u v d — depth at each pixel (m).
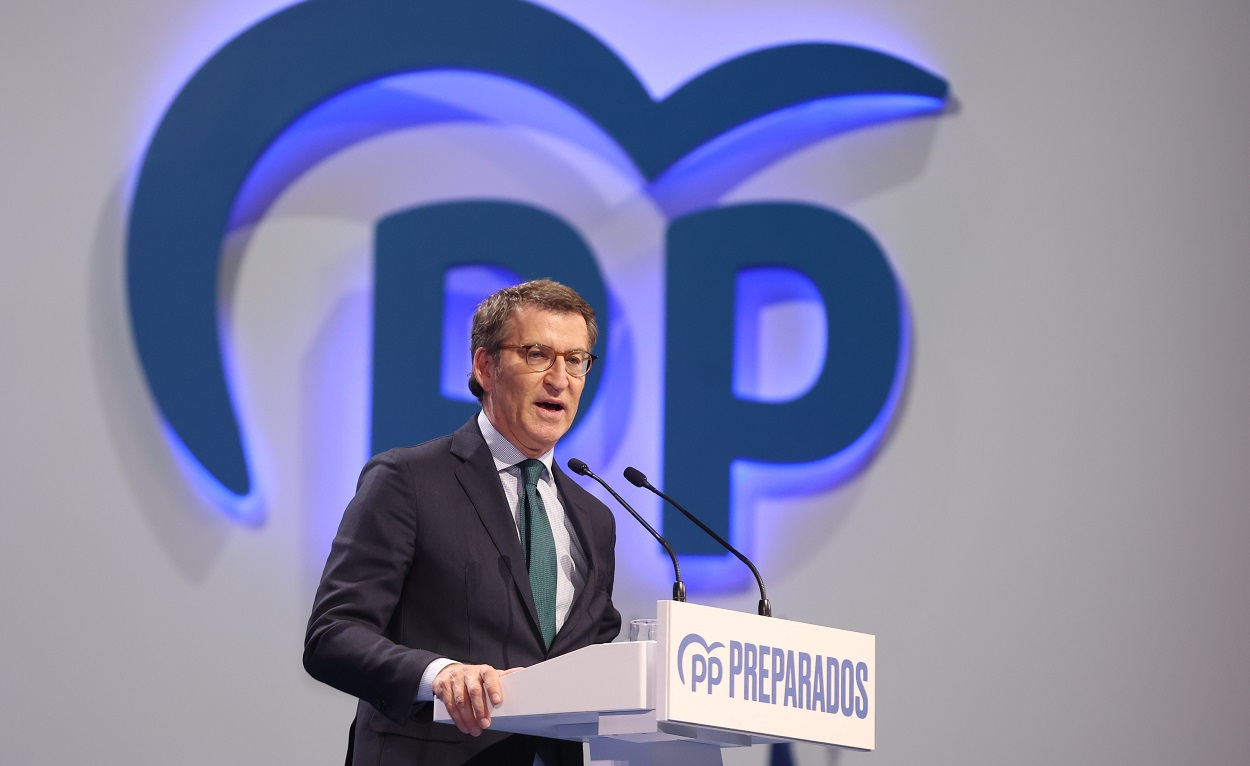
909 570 12.63
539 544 6.68
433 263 12.49
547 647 6.48
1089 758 12.41
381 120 12.88
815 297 13.17
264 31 12.65
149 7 12.66
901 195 13.30
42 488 11.69
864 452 12.82
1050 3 13.62
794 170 13.30
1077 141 13.44
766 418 12.70
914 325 13.09
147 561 11.73
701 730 5.30
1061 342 13.11
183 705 11.55
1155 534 12.81
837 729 5.49
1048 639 12.59
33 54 12.38
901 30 13.54
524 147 13.04
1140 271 13.24
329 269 12.56
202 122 12.43
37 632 11.44
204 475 11.95
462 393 12.56
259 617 11.83
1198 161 13.42
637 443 12.66
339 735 11.72
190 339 12.03
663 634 4.96
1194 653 12.63
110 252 12.21
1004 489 12.83
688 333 12.77
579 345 6.88
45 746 11.27
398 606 6.37
